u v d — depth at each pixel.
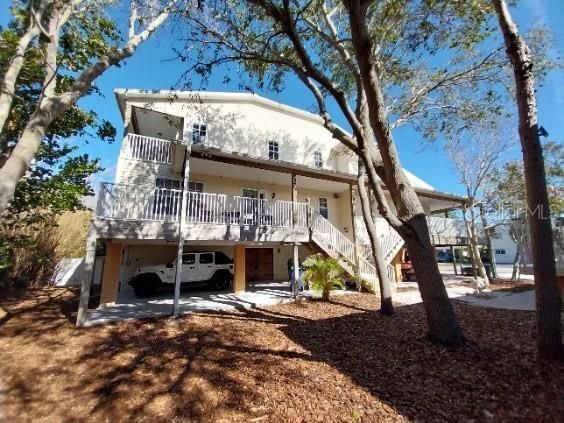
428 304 5.50
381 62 9.29
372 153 6.58
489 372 4.10
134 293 12.02
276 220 11.61
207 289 13.11
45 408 3.79
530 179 4.35
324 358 5.12
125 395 4.05
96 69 5.73
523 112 4.43
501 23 4.52
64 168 11.30
